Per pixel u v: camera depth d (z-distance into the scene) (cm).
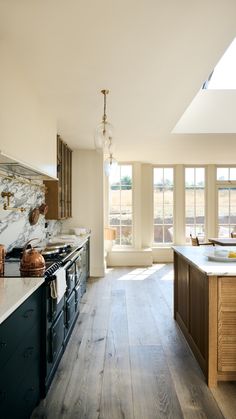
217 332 215
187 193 711
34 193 356
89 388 212
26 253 207
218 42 194
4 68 188
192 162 687
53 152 324
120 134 429
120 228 682
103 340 290
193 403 195
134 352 265
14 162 214
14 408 146
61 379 223
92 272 554
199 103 420
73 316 312
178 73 238
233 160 661
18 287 168
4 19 169
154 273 579
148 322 336
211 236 705
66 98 285
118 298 423
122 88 265
